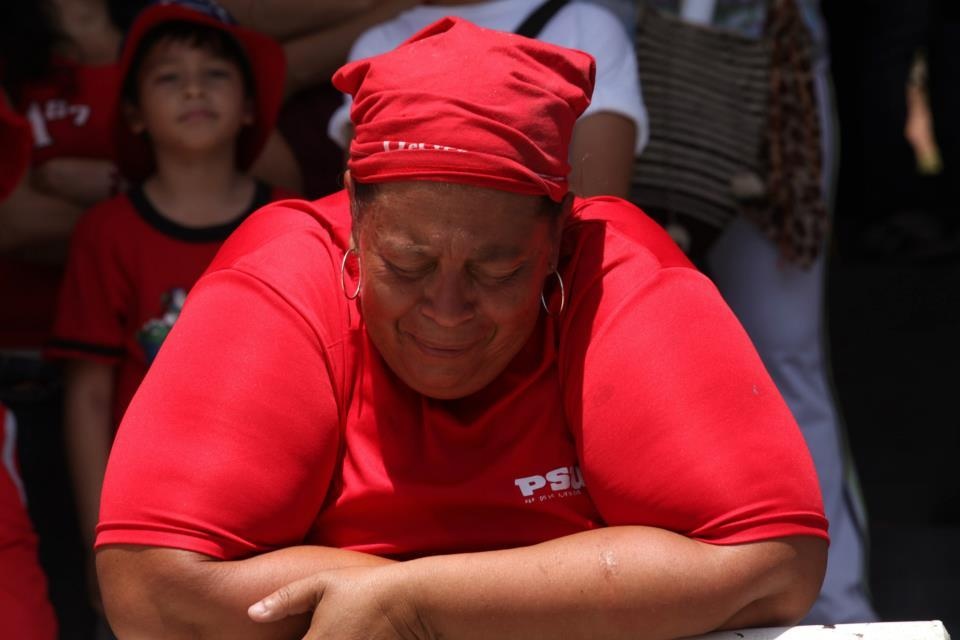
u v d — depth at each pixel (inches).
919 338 259.6
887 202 295.7
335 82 75.6
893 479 214.2
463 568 70.2
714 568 70.2
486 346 73.2
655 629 70.0
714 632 71.9
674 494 71.9
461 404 77.5
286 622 71.0
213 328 74.9
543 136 69.2
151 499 70.9
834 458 156.7
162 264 126.7
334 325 77.3
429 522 76.4
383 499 75.8
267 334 74.7
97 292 127.3
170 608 70.2
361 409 77.0
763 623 73.1
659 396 73.2
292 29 140.6
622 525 74.0
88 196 139.6
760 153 138.4
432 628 69.9
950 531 199.8
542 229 70.8
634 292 76.1
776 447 72.6
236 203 131.1
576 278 78.3
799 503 71.7
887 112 278.8
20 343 140.3
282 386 73.8
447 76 69.2
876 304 275.1
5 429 109.9
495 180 67.4
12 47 136.3
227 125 130.0
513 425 77.1
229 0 140.8
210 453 71.6
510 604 69.4
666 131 131.1
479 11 119.8
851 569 154.6
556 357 77.9
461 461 76.5
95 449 126.8
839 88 283.0
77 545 133.7
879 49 273.0
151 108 128.8
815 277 153.3
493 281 70.6
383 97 69.8
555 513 76.4
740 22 139.4
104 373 128.3
